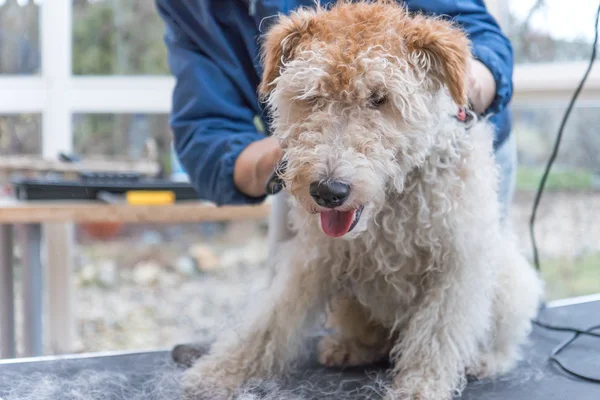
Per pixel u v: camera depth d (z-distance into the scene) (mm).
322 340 1473
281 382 1270
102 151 3287
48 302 3035
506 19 2822
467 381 1311
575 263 2885
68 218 2297
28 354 2525
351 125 1049
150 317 3297
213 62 1601
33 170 2775
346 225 1060
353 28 1088
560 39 2658
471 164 1213
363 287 1328
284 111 1130
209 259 3738
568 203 2891
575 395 1234
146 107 3246
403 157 1101
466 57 1103
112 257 3633
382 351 1435
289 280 1300
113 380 1280
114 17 3242
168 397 1200
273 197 1839
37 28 3166
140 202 2432
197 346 1419
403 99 1056
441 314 1234
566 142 2844
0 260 2477
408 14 1188
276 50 1154
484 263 1244
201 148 1527
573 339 1556
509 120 1690
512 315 1385
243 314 1374
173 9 1620
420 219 1191
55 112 3160
